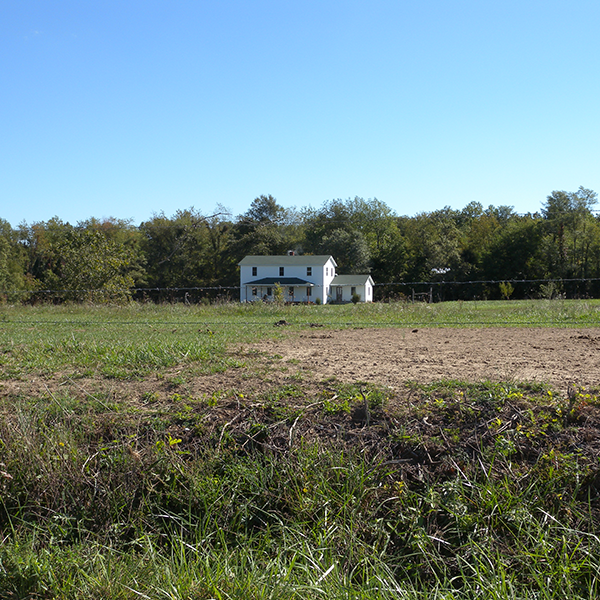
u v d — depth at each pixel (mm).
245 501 4305
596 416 4539
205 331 11641
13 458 4648
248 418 5016
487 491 3975
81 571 3688
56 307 21312
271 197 75375
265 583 3430
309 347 8930
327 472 4352
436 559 3682
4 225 68125
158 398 5688
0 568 3738
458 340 9578
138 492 4430
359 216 76500
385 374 6363
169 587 3488
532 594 3352
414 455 4410
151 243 62938
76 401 5645
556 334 10227
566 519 3799
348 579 3576
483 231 66688
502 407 4855
